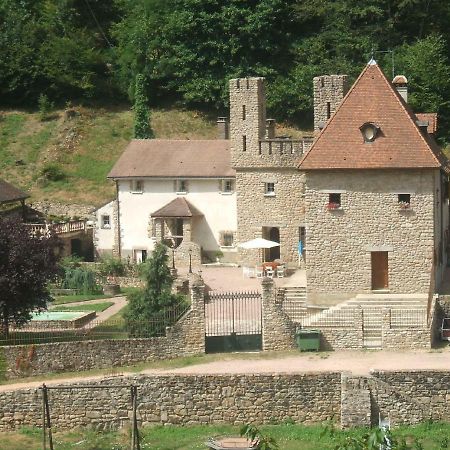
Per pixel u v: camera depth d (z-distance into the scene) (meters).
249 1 106.81
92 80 111.31
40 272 55.88
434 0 104.44
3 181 88.25
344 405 48.41
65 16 119.12
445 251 68.50
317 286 60.91
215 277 72.50
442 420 48.34
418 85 97.38
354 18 104.31
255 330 55.31
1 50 111.69
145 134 102.88
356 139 60.72
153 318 55.38
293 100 100.94
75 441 48.12
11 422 49.44
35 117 107.69
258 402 49.38
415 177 59.78
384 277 60.47
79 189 95.62
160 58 107.88
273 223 75.00
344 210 60.44
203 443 46.34
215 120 105.25
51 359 52.97
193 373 49.91
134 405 43.88
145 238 80.94
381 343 54.19
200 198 79.38
